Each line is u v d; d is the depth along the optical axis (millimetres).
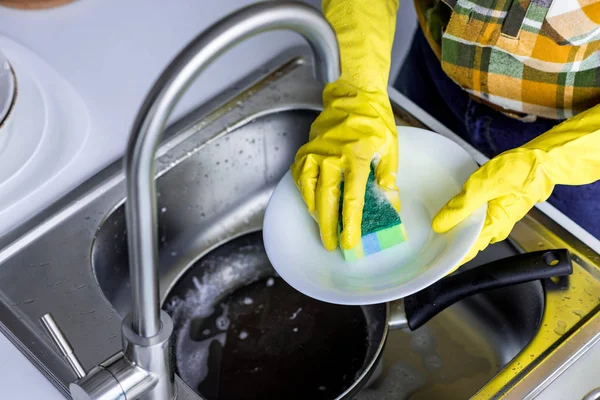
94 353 768
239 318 1010
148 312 550
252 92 1066
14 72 983
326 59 516
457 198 836
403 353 912
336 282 812
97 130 1013
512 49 909
